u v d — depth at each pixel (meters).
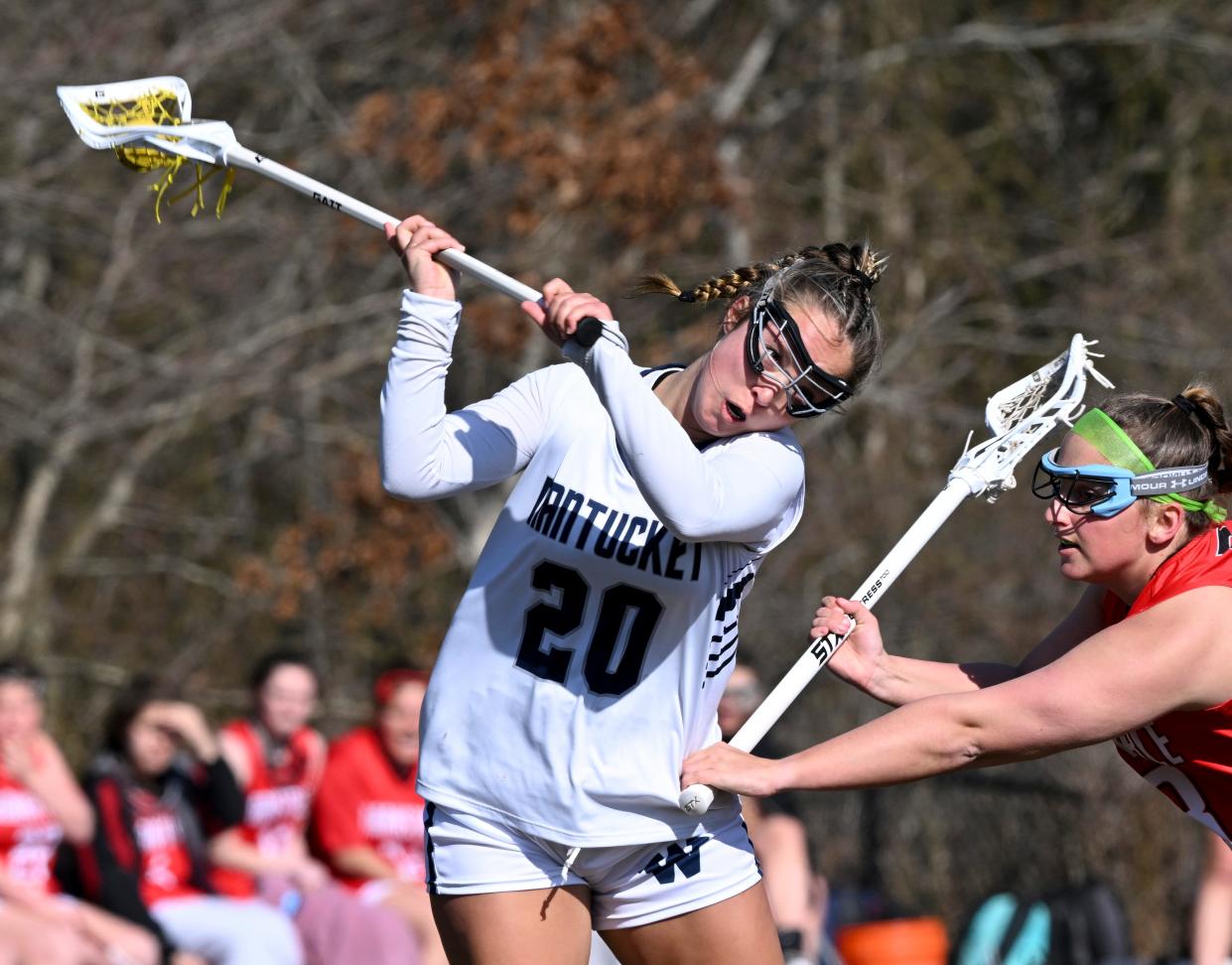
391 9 51.78
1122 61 66.19
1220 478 12.43
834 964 24.06
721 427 11.56
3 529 55.91
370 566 49.00
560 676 11.63
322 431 51.62
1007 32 60.62
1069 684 11.62
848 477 54.09
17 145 47.62
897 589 51.56
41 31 46.75
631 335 49.00
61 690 53.72
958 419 57.34
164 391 50.22
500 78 45.03
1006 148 67.06
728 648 12.10
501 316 45.25
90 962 23.42
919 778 11.80
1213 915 18.45
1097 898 27.20
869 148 63.72
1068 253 58.94
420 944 26.08
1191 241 60.97
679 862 12.03
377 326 50.94
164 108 13.13
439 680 12.10
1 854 23.39
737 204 47.97
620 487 11.65
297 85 51.44
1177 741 12.42
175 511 55.19
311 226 48.53
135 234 48.88
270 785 26.62
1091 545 12.41
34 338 48.56
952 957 28.72
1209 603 11.82
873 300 11.83
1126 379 55.59
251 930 24.81
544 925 11.82
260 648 57.09
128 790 24.66
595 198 45.03
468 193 46.50
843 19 63.44
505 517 12.07
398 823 26.44
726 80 58.47
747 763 11.71
